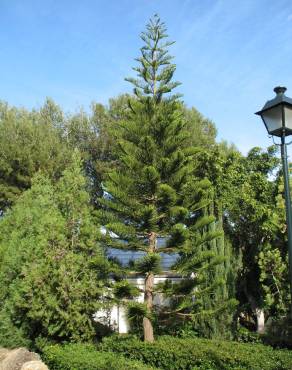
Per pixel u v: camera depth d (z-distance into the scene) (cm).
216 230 1197
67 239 1138
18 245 1245
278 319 1123
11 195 1869
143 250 1110
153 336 1101
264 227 1208
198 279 1089
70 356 913
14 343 1138
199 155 1366
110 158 2055
